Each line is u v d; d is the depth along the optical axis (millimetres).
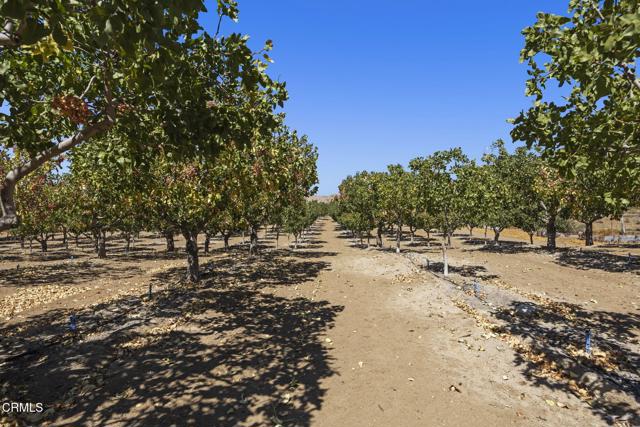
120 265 23828
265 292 14789
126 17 2783
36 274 20094
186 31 4711
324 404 6156
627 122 4910
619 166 5551
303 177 23422
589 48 3816
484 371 7344
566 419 5660
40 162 4773
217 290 15016
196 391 6578
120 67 5289
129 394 6453
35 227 28953
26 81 6074
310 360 7953
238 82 6461
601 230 45094
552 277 17312
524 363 7637
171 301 13039
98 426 5520
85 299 14031
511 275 17906
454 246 34375
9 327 10453
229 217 19344
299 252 30641
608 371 7211
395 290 15047
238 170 13211
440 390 6602
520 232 54344
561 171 5973
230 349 8570
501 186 30547
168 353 8305
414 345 8773
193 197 13461
